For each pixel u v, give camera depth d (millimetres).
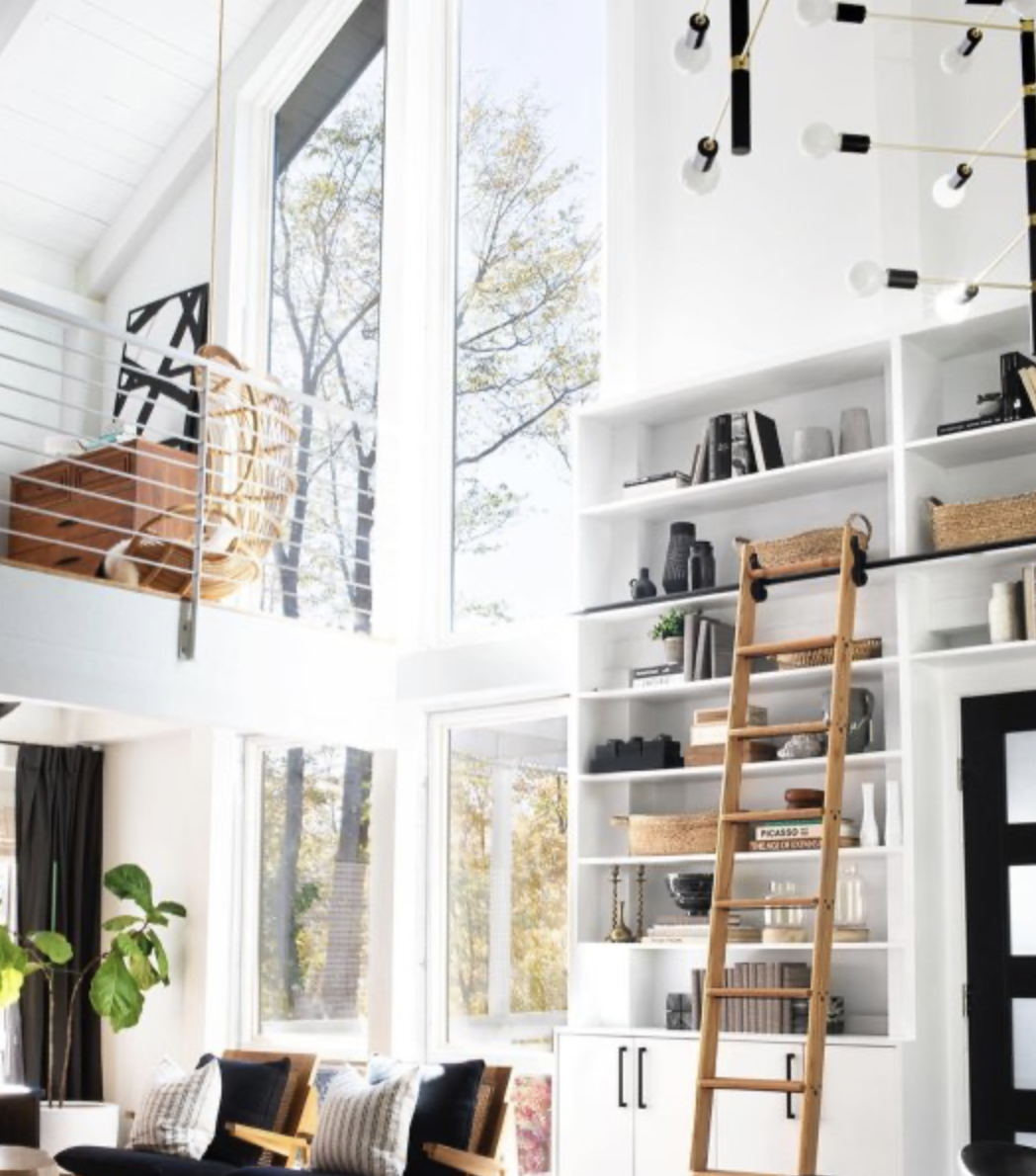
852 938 5949
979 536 5793
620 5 7520
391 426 8094
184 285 9242
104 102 8969
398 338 8219
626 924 6746
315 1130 6773
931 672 6102
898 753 5898
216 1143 6820
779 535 6723
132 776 8977
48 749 8914
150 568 7168
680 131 7238
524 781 7477
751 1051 5938
